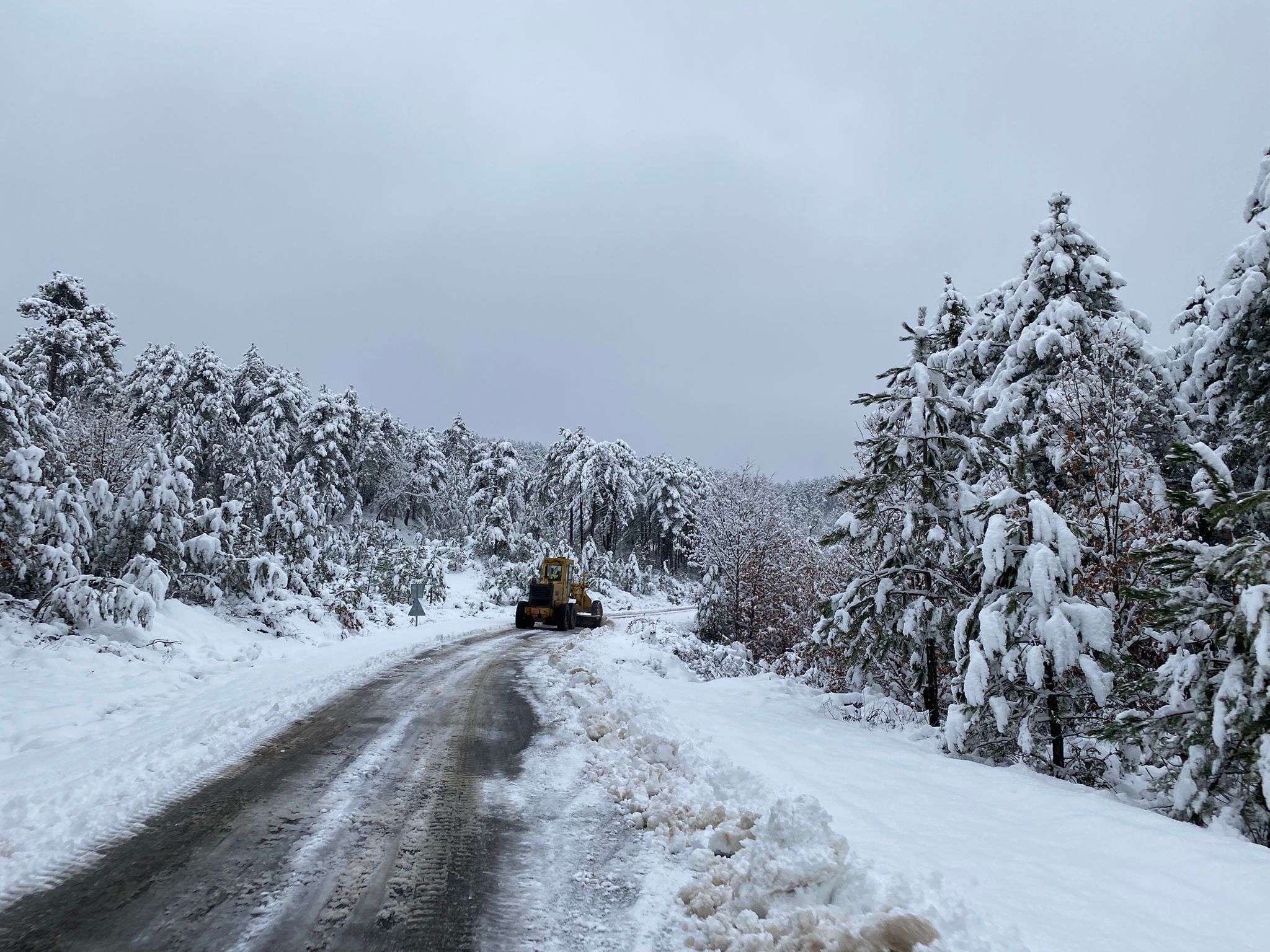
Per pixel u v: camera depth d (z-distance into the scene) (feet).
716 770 18.80
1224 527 19.35
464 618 84.23
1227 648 18.11
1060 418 34.09
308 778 18.67
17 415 40.06
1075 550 21.88
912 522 30.42
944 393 32.19
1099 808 16.26
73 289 106.83
